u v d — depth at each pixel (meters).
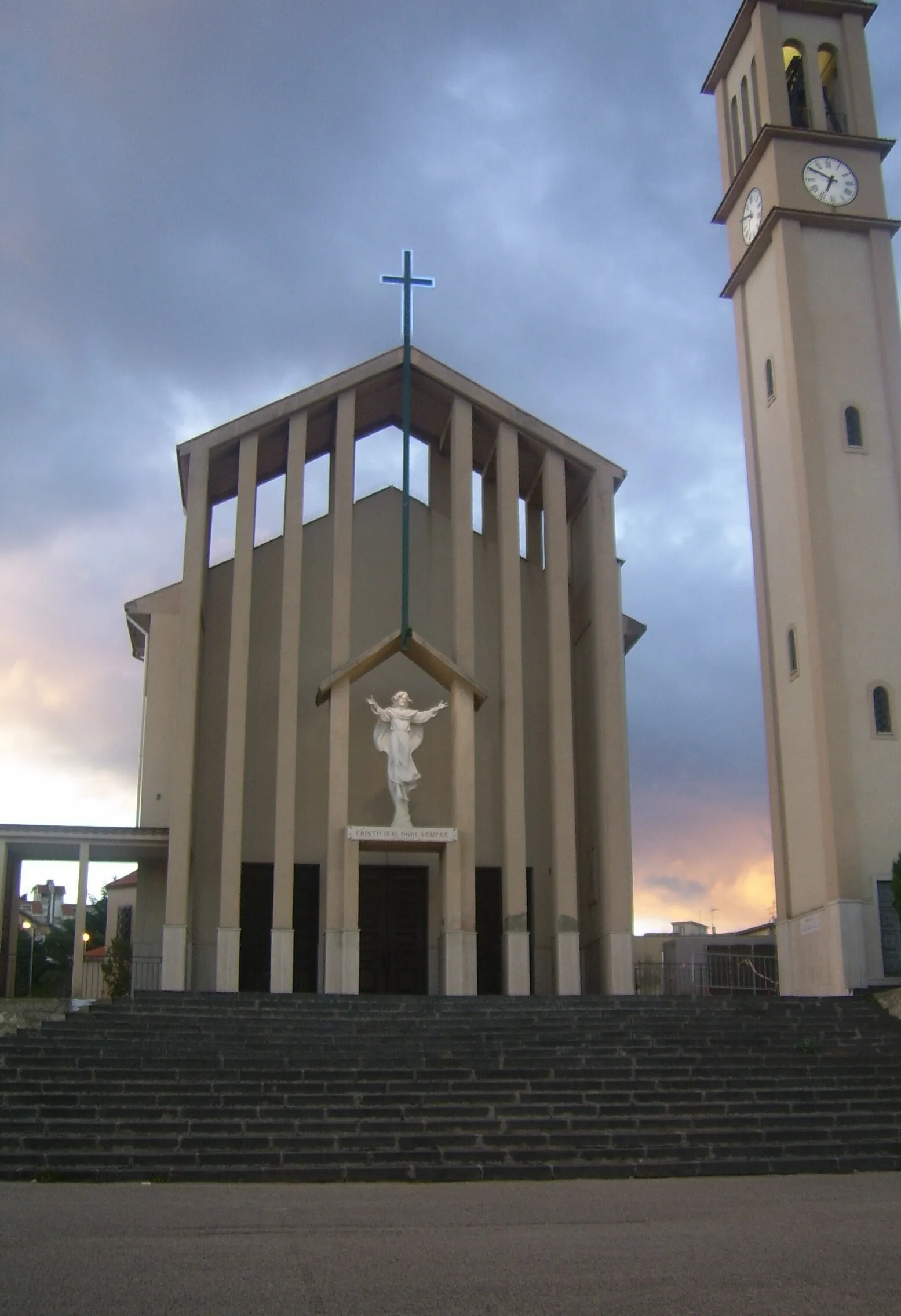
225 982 26.25
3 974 28.97
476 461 33.56
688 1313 8.59
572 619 32.38
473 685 28.33
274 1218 12.12
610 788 28.45
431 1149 15.76
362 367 30.03
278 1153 15.46
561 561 29.81
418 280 30.55
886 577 28.30
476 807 30.95
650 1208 12.92
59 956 56.84
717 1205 13.09
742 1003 22.56
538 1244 10.83
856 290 30.22
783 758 29.06
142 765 30.36
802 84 33.28
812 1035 20.95
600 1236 11.20
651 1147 16.14
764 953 35.31
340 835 27.02
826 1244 10.79
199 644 28.33
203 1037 19.67
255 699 30.61
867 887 26.34
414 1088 17.61
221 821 29.50
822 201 30.50
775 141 30.75
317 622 31.53
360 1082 17.58
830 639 27.59
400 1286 9.23
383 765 30.56
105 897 58.84
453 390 30.39
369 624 31.86
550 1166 15.42
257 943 29.31
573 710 31.97
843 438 29.05
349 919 26.45
